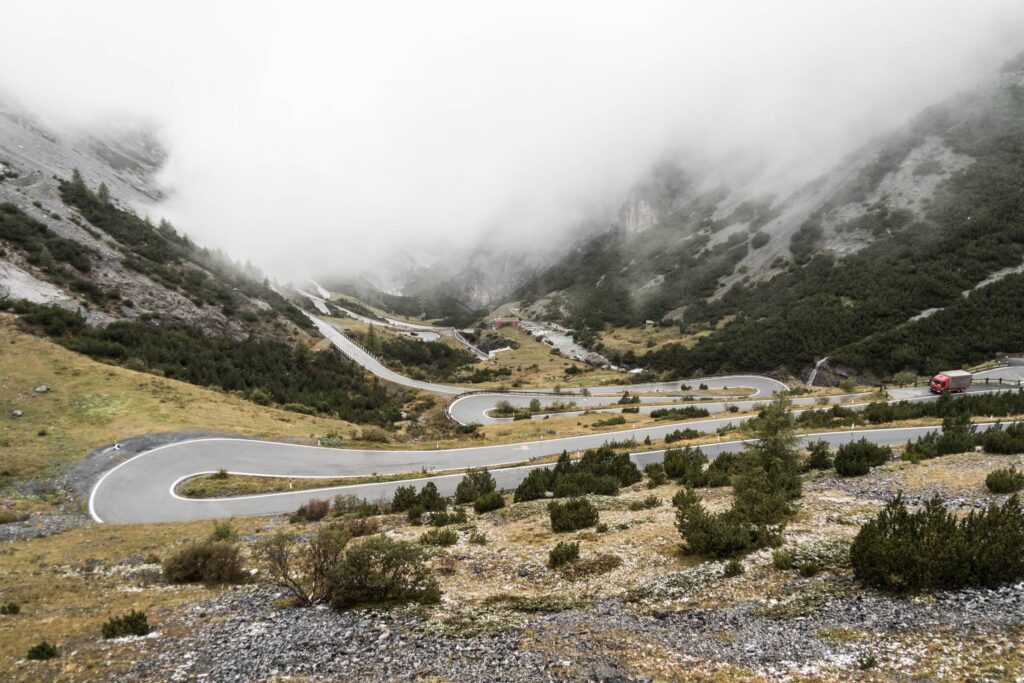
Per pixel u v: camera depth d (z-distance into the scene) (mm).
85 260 107250
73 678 11406
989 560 11633
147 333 87750
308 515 33031
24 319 73312
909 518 13219
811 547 15688
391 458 51875
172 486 41344
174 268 136125
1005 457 27219
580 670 10320
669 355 137875
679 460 34469
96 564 23453
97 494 39094
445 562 20016
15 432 46781
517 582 17469
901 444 37594
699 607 13406
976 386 68750
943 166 184500
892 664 9242
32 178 151125
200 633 14000
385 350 167500
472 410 93312
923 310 108312
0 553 25219
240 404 65062
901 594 12031
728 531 16828
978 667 8758
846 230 178250
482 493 35344
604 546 19875
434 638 12711
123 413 53969
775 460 24766
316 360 116312
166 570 20266
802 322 121875
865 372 94500
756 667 9727
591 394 107438
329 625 14008
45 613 16500
